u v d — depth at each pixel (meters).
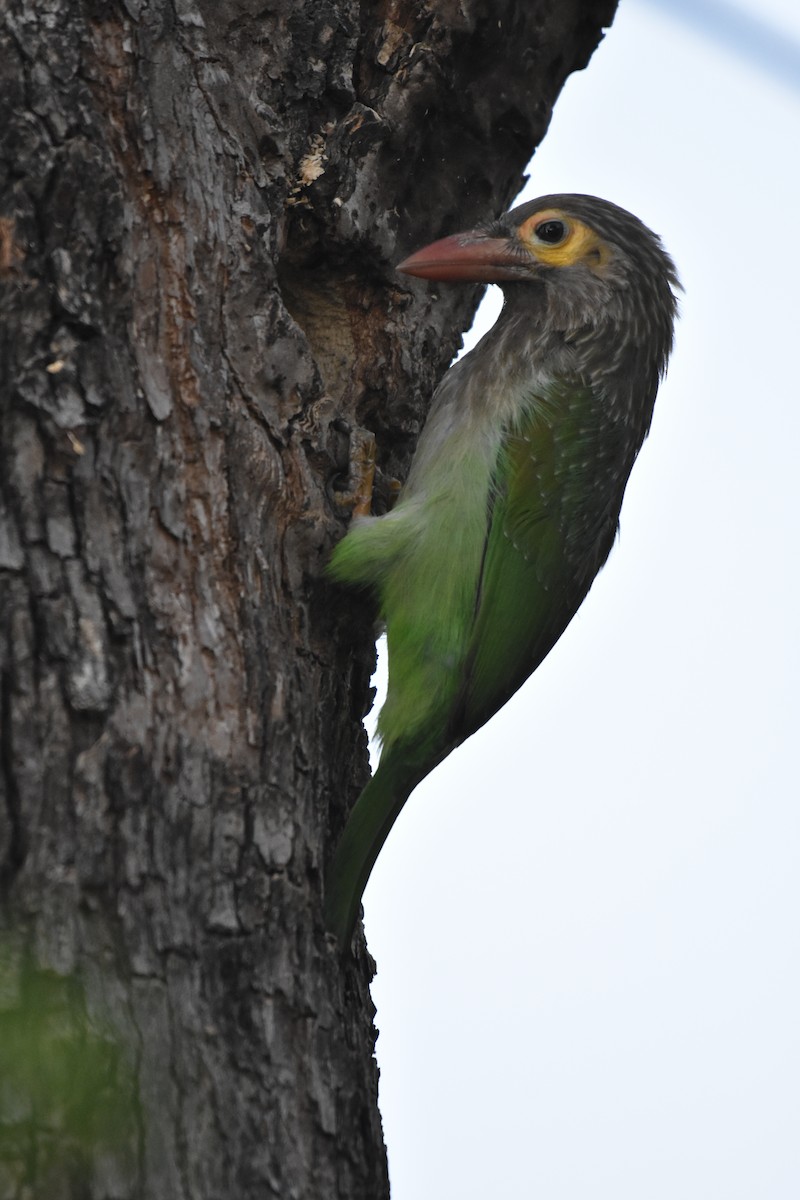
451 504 8.70
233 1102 5.82
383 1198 6.71
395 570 8.30
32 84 6.33
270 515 7.00
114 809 5.79
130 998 5.60
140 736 5.95
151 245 6.70
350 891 7.16
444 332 9.17
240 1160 5.75
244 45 7.73
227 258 6.99
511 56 9.01
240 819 6.26
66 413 6.09
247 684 6.50
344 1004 6.76
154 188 6.76
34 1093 5.18
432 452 8.85
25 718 5.68
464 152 9.10
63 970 5.45
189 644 6.30
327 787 7.27
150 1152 5.43
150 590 6.21
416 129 8.54
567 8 9.27
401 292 8.66
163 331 6.65
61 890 5.55
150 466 6.38
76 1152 5.19
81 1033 5.38
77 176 6.33
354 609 8.04
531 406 9.22
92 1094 5.30
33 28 6.42
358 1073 6.63
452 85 8.69
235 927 6.08
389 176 8.47
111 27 6.73
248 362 7.02
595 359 9.49
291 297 8.50
